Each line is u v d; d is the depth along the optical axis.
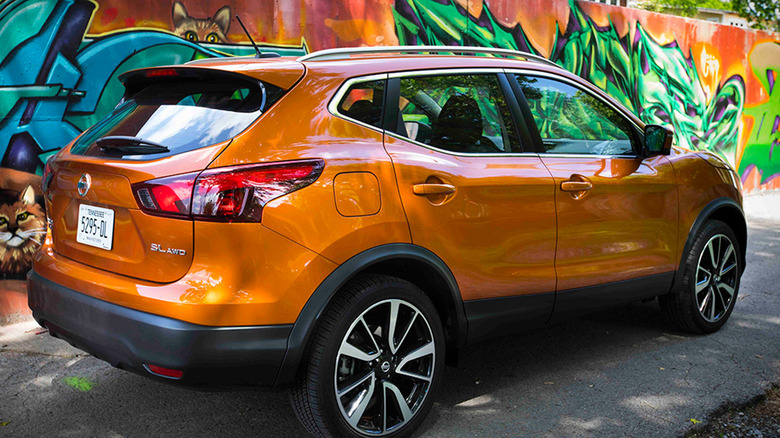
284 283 2.51
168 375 2.43
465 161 3.11
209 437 3.00
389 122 2.94
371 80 2.94
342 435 2.76
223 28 5.23
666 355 4.05
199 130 2.60
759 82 11.03
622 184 3.72
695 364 3.91
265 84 2.68
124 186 2.52
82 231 2.79
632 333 4.44
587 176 3.56
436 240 2.94
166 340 2.38
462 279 3.07
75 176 2.77
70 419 3.15
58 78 4.51
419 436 3.03
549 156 3.49
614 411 3.29
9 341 4.14
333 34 5.94
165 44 4.95
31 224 4.52
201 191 2.40
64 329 2.72
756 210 9.77
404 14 6.49
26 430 3.03
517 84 3.50
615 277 3.75
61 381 3.57
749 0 16.62
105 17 4.66
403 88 3.03
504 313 3.27
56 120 4.54
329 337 2.65
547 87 3.64
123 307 2.51
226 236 2.41
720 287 4.49
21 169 4.44
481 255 3.12
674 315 4.32
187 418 3.18
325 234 2.59
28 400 3.34
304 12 5.71
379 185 2.76
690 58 9.79
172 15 4.96
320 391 2.66
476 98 3.29
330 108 2.76
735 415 3.29
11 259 4.46
